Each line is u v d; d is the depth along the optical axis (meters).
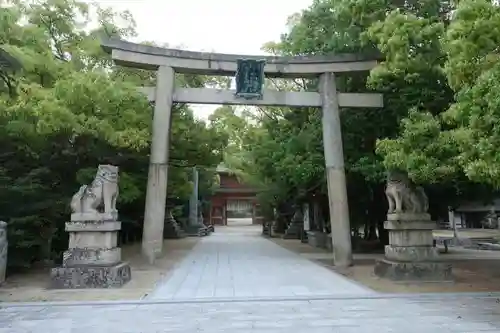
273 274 14.38
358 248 24.27
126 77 20.73
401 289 11.31
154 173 17.56
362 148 19.78
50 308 9.16
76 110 13.93
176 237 36.53
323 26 20.44
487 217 47.38
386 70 13.62
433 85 14.49
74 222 12.18
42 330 7.43
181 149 21.64
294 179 20.12
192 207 44.16
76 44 17.34
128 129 14.92
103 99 13.70
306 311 8.77
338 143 18.08
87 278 11.65
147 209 17.45
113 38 17.67
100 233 12.27
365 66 18.36
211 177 50.03
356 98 18.20
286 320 8.02
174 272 14.90
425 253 13.05
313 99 18.56
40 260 15.88
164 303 9.61
